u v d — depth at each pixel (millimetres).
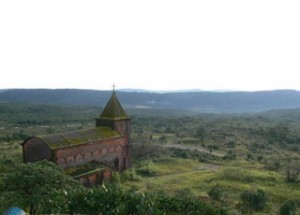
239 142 126125
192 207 21672
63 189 25594
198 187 61438
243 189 59188
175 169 81250
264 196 51719
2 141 121250
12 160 72188
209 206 21906
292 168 74750
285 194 57094
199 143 123438
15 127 162125
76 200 21375
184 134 143500
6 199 27875
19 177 29219
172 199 21953
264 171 77375
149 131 152875
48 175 29953
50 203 22359
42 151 53250
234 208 48875
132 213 20688
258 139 132375
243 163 90938
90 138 59844
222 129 155500
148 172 75000
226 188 59781
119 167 66625
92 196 21547
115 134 65500
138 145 98000
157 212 19328
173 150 105625
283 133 137125
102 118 67125
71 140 56562
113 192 22016
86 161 58656
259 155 103875
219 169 80938
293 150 116250
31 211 28188
